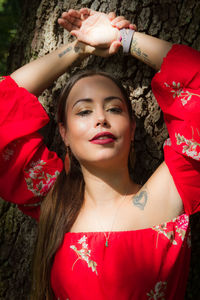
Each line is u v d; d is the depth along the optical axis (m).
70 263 1.59
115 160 1.62
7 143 1.73
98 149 1.60
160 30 1.84
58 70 1.87
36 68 1.86
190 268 2.05
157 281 1.56
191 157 1.57
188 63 1.63
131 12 1.85
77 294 1.57
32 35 2.06
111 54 1.78
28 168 1.77
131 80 1.88
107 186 1.68
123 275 1.55
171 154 1.63
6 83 1.78
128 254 1.56
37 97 1.93
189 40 1.80
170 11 1.82
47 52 1.99
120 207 1.66
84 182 1.81
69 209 1.72
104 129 1.60
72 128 1.66
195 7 1.79
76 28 1.80
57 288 1.63
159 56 1.73
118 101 1.66
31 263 1.98
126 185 1.70
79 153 1.65
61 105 1.75
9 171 1.76
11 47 2.21
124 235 1.58
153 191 1.65
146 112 1.88
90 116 1.64
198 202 1.64
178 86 1.63
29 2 2.13
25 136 1.77
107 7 1.87
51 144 2.00
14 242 2.06
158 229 1.60
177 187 1.62
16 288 2.04
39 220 1.77
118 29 1.77
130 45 1.76
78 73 1.74
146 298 1.55
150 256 1.56
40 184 1.78
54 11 1.95
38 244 1.75
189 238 1.68
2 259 2.07
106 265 1.56
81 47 1.84
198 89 1.61
